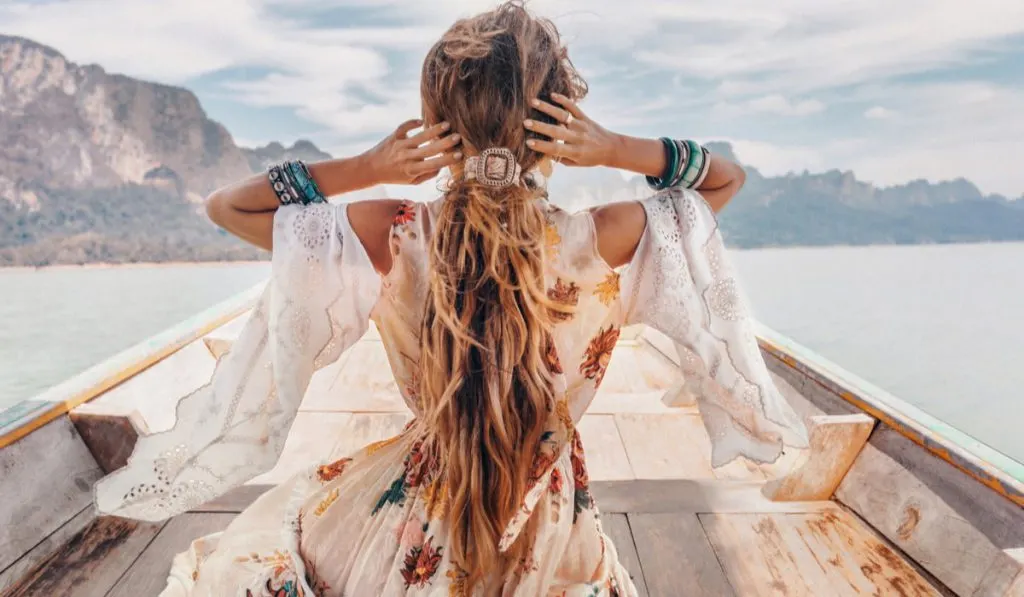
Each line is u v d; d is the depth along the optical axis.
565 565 0.95
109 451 1.68
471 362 0.74
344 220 0.80
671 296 0.86
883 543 1.62
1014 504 1.30
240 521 1.20
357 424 2.31
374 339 3.17
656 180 0.93
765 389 0.93
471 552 0.79
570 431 0.82
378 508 0.88
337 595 0.88
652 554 1.59
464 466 0.75
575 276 0.80
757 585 1.49
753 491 1.84
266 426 0.89
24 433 1.49
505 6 0.75
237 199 0.83
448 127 0.73
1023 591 1.15
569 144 0.74
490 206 0.70
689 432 2.28
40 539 1.50
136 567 1.50
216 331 2.58
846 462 1.75
